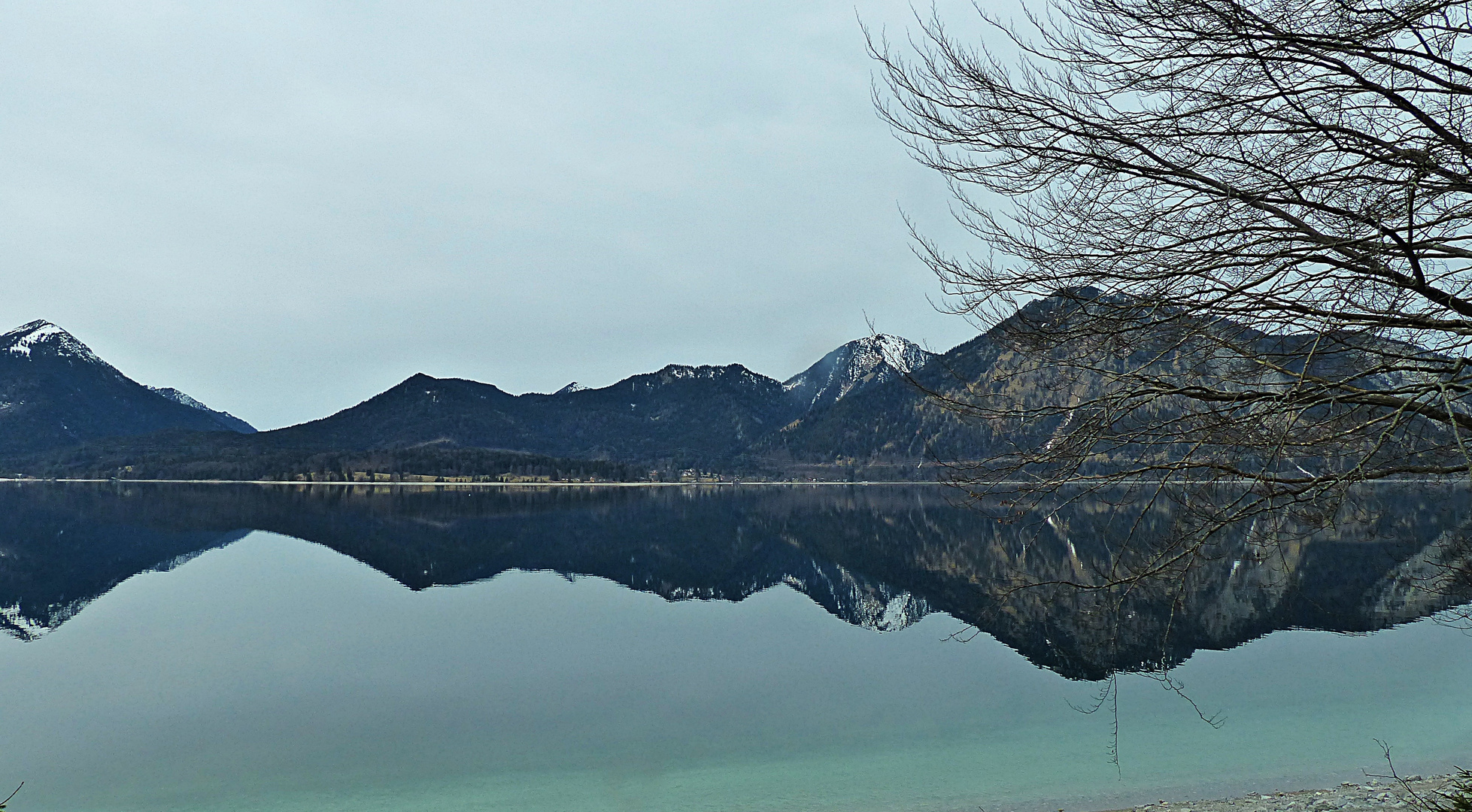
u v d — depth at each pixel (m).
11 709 15.77
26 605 28.67
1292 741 12.75
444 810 10.88
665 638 22.72
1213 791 10.72
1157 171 4.69
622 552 49.66
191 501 111.81
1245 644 19.36
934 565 40.53
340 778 12.12
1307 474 4.86
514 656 20.44
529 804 11.02
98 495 132.50
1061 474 5.00
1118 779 11.28
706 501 130.38
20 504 99.44
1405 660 17.72
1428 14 4.12
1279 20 4.55
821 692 16.58
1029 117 4.78
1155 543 5.46
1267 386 4.67
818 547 52.31
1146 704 14.96
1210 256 4.46
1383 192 4.63
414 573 38.59
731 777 11.85
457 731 14.34
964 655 19.56
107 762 12.88
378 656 20.42
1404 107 4.32
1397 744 12.50
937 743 13.13
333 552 47.88
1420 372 4.47
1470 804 8.28
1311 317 4.57
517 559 45.31
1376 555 31.47
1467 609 20.80
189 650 21.28
